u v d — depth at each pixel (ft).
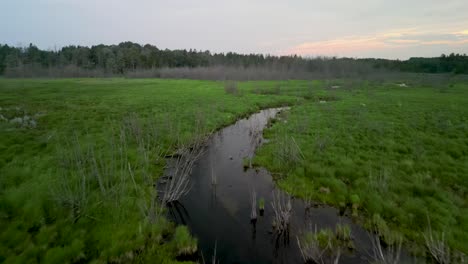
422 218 23.32
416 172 32.86
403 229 22.58
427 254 19.74
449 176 31.14
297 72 291.17
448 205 24.82
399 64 355.15
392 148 41.96
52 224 21.29
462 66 285.64
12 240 18.85
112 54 361.30
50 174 29.66
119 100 97.14
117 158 37.50
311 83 191.83
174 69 314.35
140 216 23.80
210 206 28.37
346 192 29.30
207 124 62.34
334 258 19.77
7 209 22.61
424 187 28.14
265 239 22.74
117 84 177.17
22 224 20.81
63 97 102.22
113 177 30.30
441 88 148.36
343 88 153.89
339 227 22.39
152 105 86.63
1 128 50.03
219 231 23.90
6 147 39.04
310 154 40.93
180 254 20.57
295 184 32.50
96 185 28.32
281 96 116.98
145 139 47.47
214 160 42.65
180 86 164.55
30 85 151.64
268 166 39.01
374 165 35.53
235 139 54.85
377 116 68.85
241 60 392.88
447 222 22.43
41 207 23.00
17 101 87.40
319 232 22.95
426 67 341.21
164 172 36.83
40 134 47.78
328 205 28.04
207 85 173.88
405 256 19.80
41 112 70.59
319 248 20.80
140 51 401.29
